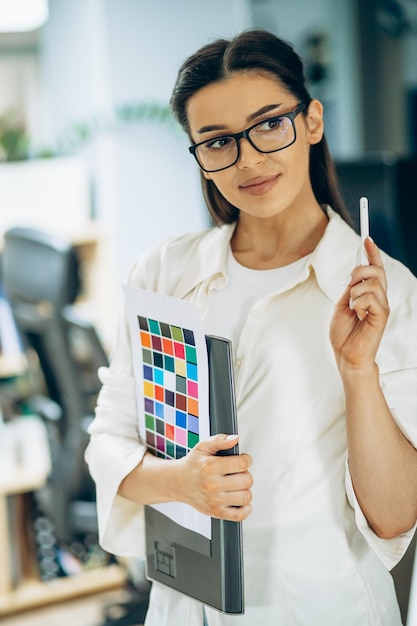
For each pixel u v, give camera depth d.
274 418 1.38
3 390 3.82
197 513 1.37
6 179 3.94
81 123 3.98
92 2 3.84
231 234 1.52
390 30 5.00
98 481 1.51
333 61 4.88
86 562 3.61
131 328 1.46
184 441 1.40
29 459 3.52
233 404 1.30
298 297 1.41
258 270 1.47
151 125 4.00
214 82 1.33
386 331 1.35
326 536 1.38
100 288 3.94
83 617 3.45
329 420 1.37
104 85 3.90
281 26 4.58
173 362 1.38
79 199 4.03
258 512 1.39
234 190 1.36
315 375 1.38
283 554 1.38
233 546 1.33
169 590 1.51
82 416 2.94
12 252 3.06
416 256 3.09
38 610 3.52
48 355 2.99
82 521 2.98
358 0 4.91
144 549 1.56
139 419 1.50
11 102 4.25
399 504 1.32
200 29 4.05
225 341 1.28
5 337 3.75
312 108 1.41
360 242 1.43
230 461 1.28
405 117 5.12
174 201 4.10
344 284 1.34
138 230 4.05
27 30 4.14
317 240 1.45
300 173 1.37
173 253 1.56
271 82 1.33
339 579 1.38
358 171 2.96
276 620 1.39
